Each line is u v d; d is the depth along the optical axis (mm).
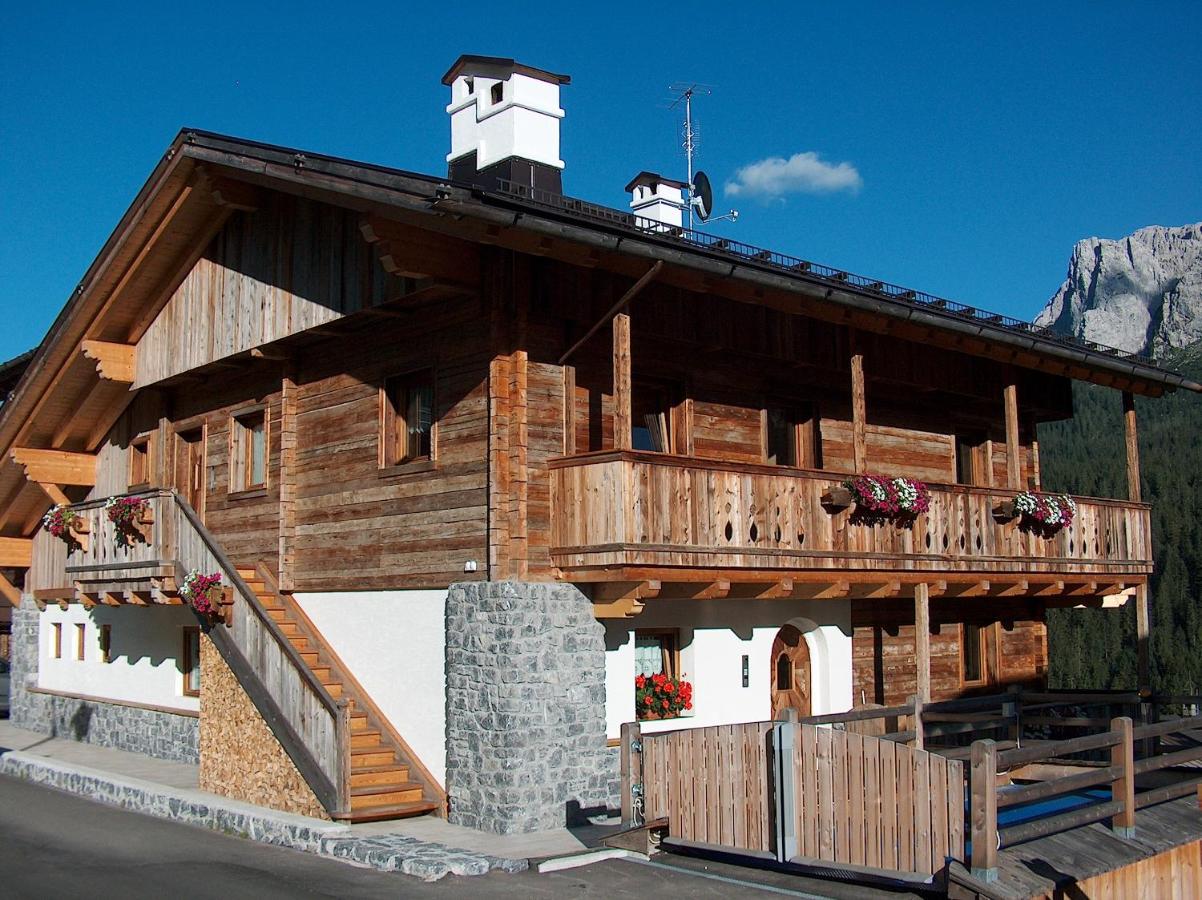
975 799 8297
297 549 15578
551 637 12469
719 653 14773
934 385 17359
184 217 16078
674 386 14875
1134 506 18984
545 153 15289
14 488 21406
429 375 14000
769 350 15109
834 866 9023
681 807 10219
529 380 12898
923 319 14992
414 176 11219
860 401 14977
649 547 12109
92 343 17891
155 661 18750
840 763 9133
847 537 14414
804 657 16328
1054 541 17422
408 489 13883
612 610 12656
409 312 13914
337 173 12328
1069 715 19047
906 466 17922
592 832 11977
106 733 19734
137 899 9414
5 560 22531
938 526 15656
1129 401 19438
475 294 12992
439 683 13281
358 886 9836
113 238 16562
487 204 10836
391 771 13227
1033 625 20438
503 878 9938
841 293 13898
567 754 12461
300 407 15789
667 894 9188
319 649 14945
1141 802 10844
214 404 17562
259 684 13656
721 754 9930
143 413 19250
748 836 9688
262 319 15352
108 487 20156
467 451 13086
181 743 17578
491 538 12547
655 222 14062
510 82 15164
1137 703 17672
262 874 10344
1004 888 8125
